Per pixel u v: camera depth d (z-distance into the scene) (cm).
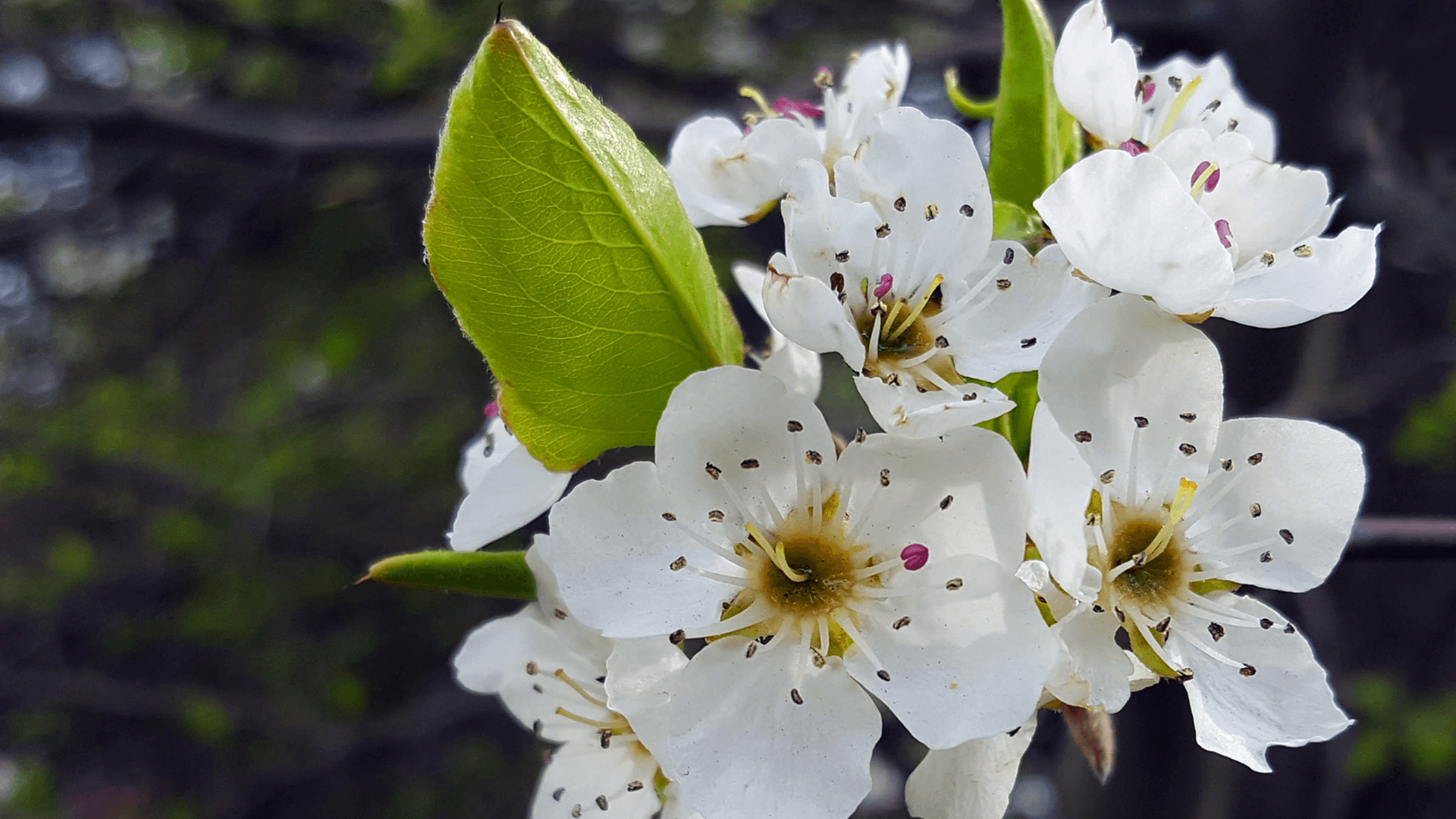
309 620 52
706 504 15
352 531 51
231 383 56
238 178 48
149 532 49
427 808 50
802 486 15
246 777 49
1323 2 29
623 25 42
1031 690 15
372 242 53
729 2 42
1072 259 15
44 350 56
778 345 17
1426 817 44
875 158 16
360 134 36
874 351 16
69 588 50
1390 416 45
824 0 44
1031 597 15
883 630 15
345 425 53
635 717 15
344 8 40
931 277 16
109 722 50
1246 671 16
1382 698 42
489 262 15
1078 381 15
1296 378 28
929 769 16
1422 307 45
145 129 35
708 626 15
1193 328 15
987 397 15
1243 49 31
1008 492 15
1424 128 35
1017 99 17
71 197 49
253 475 48
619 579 15
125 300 54
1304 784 33
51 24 43
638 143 15
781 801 15
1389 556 18
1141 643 16
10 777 53
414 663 53
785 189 16
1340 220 31
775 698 15
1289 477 16
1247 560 16
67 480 51
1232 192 16
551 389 16
